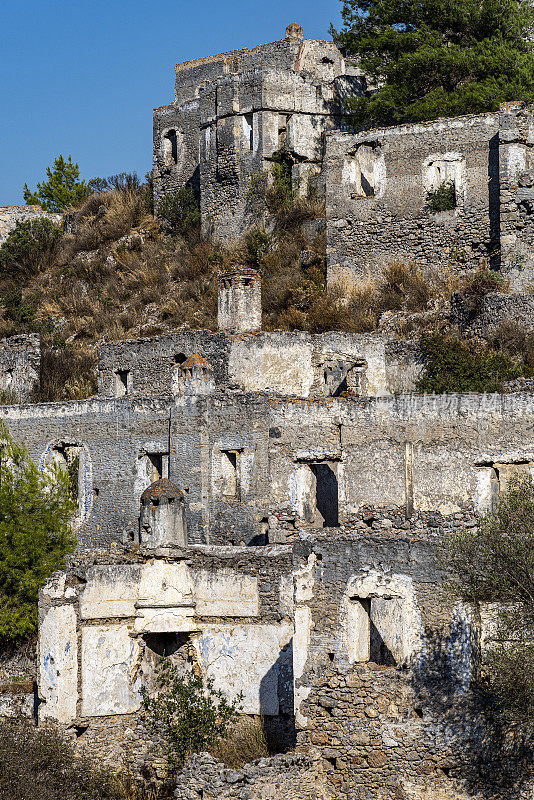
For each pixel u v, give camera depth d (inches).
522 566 1539.1
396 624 1696.6
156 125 3919.8
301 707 1590.8
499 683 1494.8
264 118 3518.7
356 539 1640.0
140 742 1825.8
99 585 1865.2
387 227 3041.3
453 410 2135.8
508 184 2837.1
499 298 2561.5
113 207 4045.3
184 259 3550.7
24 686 2007.9
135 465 2442.2
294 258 3265.3
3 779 1644.9
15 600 2161.7
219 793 1510.8
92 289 3730.3
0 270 4052.7
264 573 1846.7
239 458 2299.5
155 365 2682.1
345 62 3846.0
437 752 1523.1
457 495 2116.1
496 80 3154.5
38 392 3048.7
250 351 2522.1
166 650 1921.8
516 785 1488.7
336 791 1556.3
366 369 2578.7
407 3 3358.8
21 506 2279.8
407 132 3016.7
